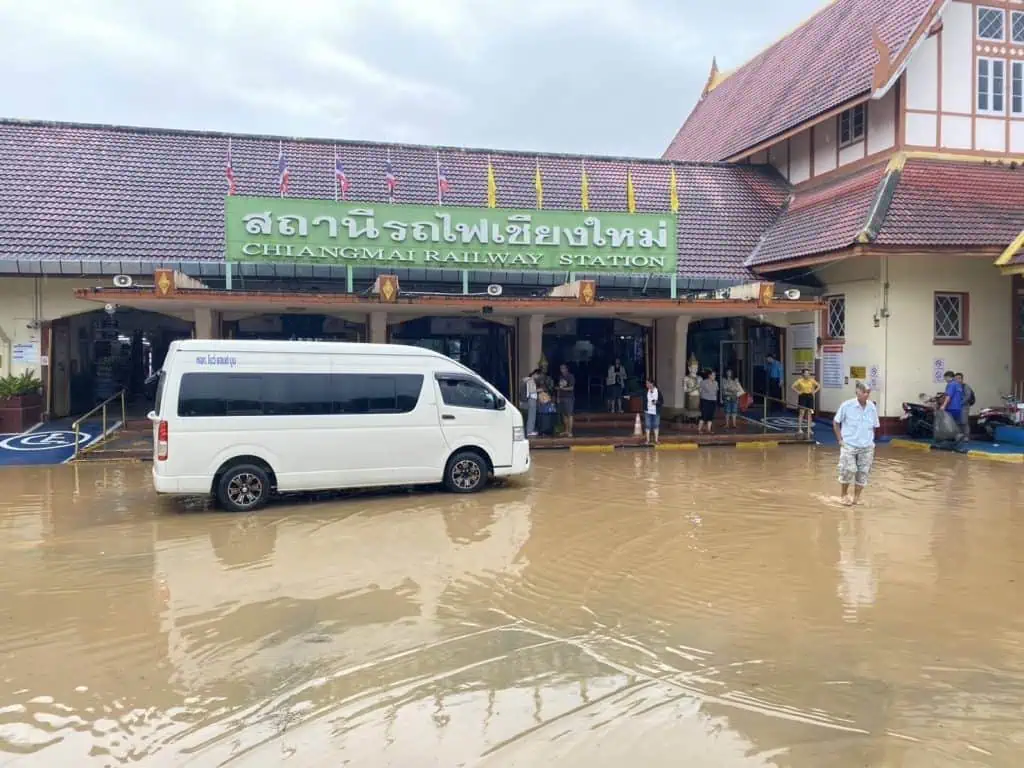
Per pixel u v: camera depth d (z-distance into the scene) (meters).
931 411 18.00
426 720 4.71
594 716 4.77
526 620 6.40
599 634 6.10
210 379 10.49
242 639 5.94
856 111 20.72
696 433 19.19
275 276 18.61
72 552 8.44
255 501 10.66
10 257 17.09
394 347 11.62
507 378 21.73
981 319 19.27
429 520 10.04
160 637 5.98
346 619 6.39
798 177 23.55
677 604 6.78
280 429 10.75
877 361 18.78
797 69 24.78
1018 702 4.95
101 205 19.05
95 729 4.59
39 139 20.67
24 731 4.55
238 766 4.20
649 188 23.75
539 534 9.28
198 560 8.12
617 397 21.98
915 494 11.98
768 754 4.33
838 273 20.09
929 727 4.63
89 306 18.28
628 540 9.00
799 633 6.10
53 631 6.10
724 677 5.32
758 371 23.45
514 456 12.27
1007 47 19.77
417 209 16.34
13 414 17.11
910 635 6.05
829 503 11.27
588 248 17.23
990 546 8.74
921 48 19.12
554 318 20.14
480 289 20.12
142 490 12.23
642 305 17.09
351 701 4.95
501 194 22.38
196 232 18.91
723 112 29.39
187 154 21.36
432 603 6.79
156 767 4.19
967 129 19.47
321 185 21.20
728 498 11.64
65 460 15.14
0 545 8.75
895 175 18.55
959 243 17.42
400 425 11.44
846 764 4.22
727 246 22.05
